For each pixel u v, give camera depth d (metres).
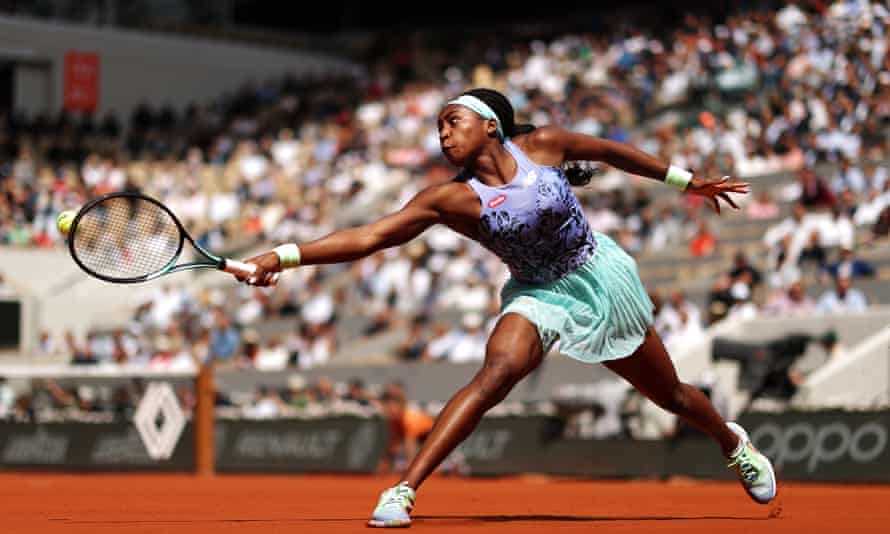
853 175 19.59
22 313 24.64
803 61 23.86
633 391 15.23
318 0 43.00
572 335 5.70
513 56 32.53
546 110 26.34
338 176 27.92
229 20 40.25
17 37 33.81
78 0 35.53
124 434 16.27
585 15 38.00
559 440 14.55
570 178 6.14
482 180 5.62
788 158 21.62
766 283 18.39
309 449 16.09
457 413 5.38
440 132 5.63
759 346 14.80
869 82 21.89
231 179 29.66
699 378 14.51
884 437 11.86
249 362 21.16
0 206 27.28
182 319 24.11
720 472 13.06
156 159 31.45
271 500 8.96
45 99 34.44
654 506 7.49
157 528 5.59
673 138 23.98
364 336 21.72
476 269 21.75
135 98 35.56
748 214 20.55
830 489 11.00
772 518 6.16
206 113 35.00
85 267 5.46
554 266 5.70
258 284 5.34
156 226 5.55
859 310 15.64
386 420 15.62
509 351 5.48
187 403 18.11
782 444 12.61
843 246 17.41
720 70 25.39
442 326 19.47
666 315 17.25
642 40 29.69
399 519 5.25
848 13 23.86
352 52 38.75
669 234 20.88
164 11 37.72
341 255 5.42
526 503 8.09
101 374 16.27
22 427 17.17
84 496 9.79
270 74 37.47
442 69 33.62
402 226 5.50
